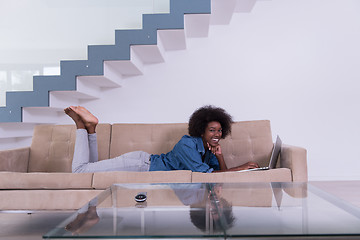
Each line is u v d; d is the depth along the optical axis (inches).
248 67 153.2
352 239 37.4
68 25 127.8
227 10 133.2
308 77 152.4
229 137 103.1
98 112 155.4
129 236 37.8
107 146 105.0
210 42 153.6
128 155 94.2
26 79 125.4
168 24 117.8
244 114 153.5
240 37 153.3
